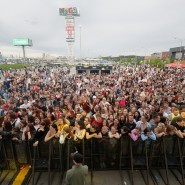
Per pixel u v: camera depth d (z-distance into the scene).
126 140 5.86
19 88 18.81
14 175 5.89
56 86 19.16
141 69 45.56
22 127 6.68
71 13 92.06
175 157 6.05
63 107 10.06
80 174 3.83
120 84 20.17
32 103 11.24
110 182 5.61
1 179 5.73
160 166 6.14
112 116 7.62
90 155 5.99
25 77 27.22
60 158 5.76
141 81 23.30
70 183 3.85
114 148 5.92
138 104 10.52
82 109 9.96
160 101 11.63
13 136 5.95
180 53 78.56
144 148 5.99
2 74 37.81
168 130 5.86
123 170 6.11
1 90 18.20
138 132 5.86
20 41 104.81
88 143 5.95
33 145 5.63
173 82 21.20
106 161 6.06
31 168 6.07
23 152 5.97
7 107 10.91
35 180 5.71
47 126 6.06
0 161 6.00
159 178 5.75
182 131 6.07
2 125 6.29
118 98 12.80
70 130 5.90
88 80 24.28
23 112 8.83
